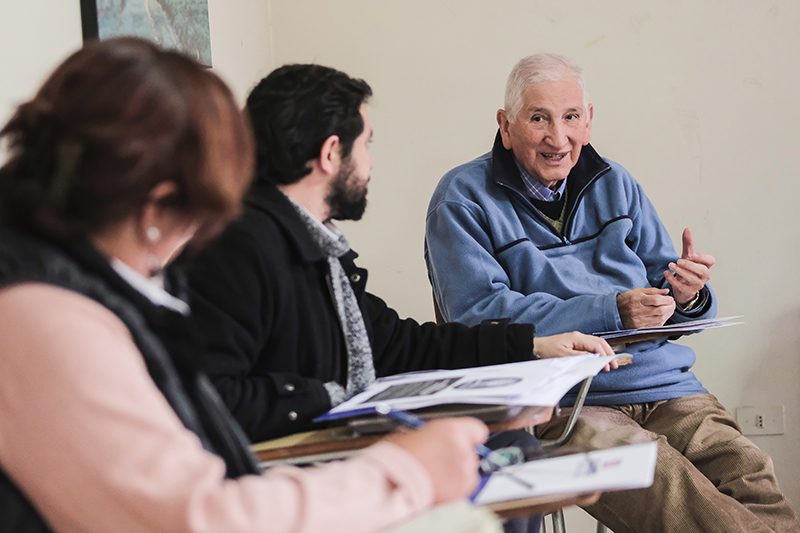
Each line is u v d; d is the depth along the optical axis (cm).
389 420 170
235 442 132
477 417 171
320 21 421
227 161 119
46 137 115
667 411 299
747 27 403
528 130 307
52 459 107
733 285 409
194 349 127
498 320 238
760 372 410
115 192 114
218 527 108
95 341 109
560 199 317
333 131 203
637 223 321
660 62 407
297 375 190
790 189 405
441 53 416
